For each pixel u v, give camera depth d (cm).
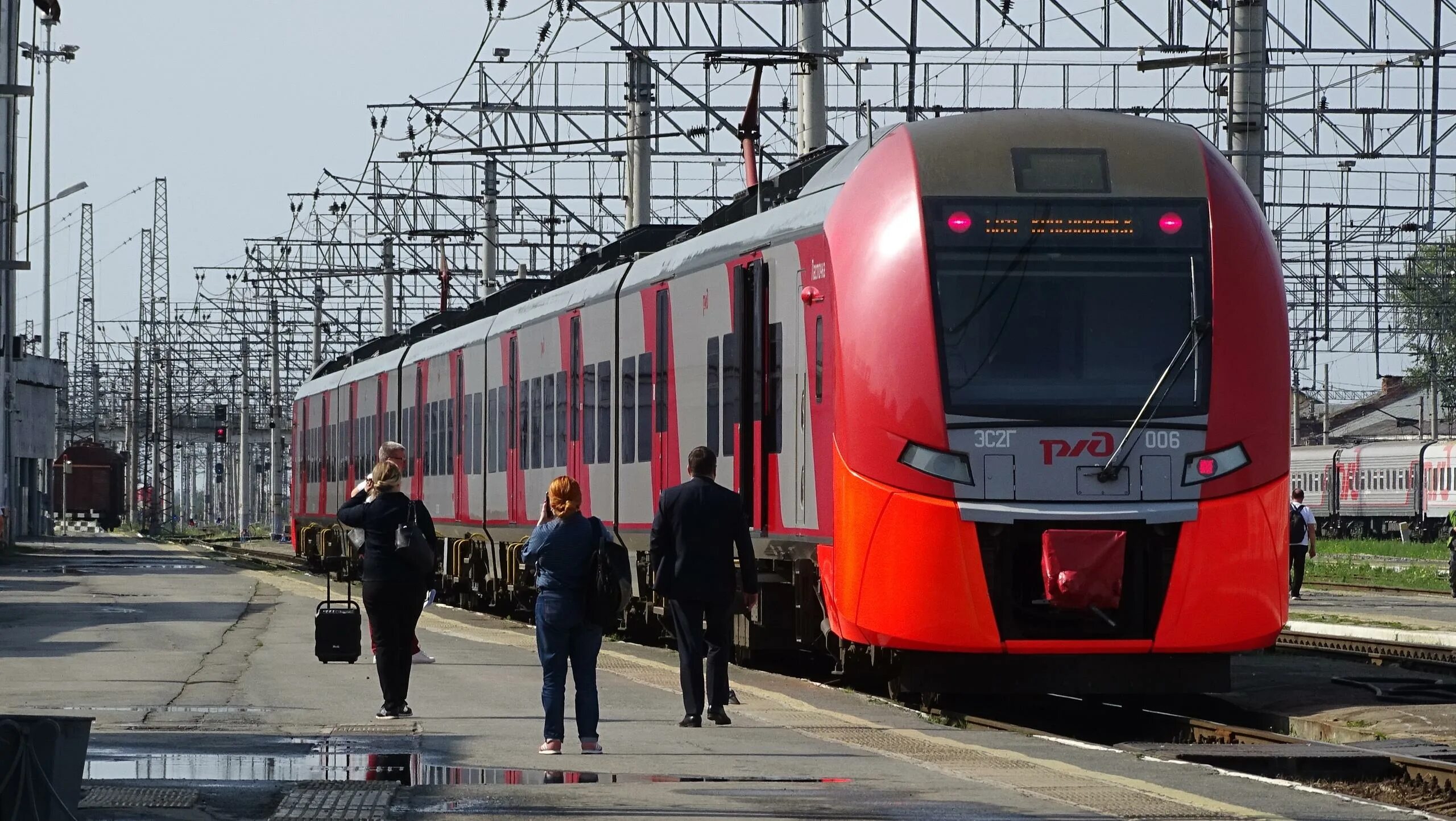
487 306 6650
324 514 9481
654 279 4331
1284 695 3616
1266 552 3061
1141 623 3038
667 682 3519
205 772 2314
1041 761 2473
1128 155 3173
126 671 3684
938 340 3048
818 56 5741
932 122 3266
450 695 3272
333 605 3491
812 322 3350
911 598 3023
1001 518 2995
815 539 3325
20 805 1695
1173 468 3027
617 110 9106
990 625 3003
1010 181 3134
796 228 3462
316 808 2028
